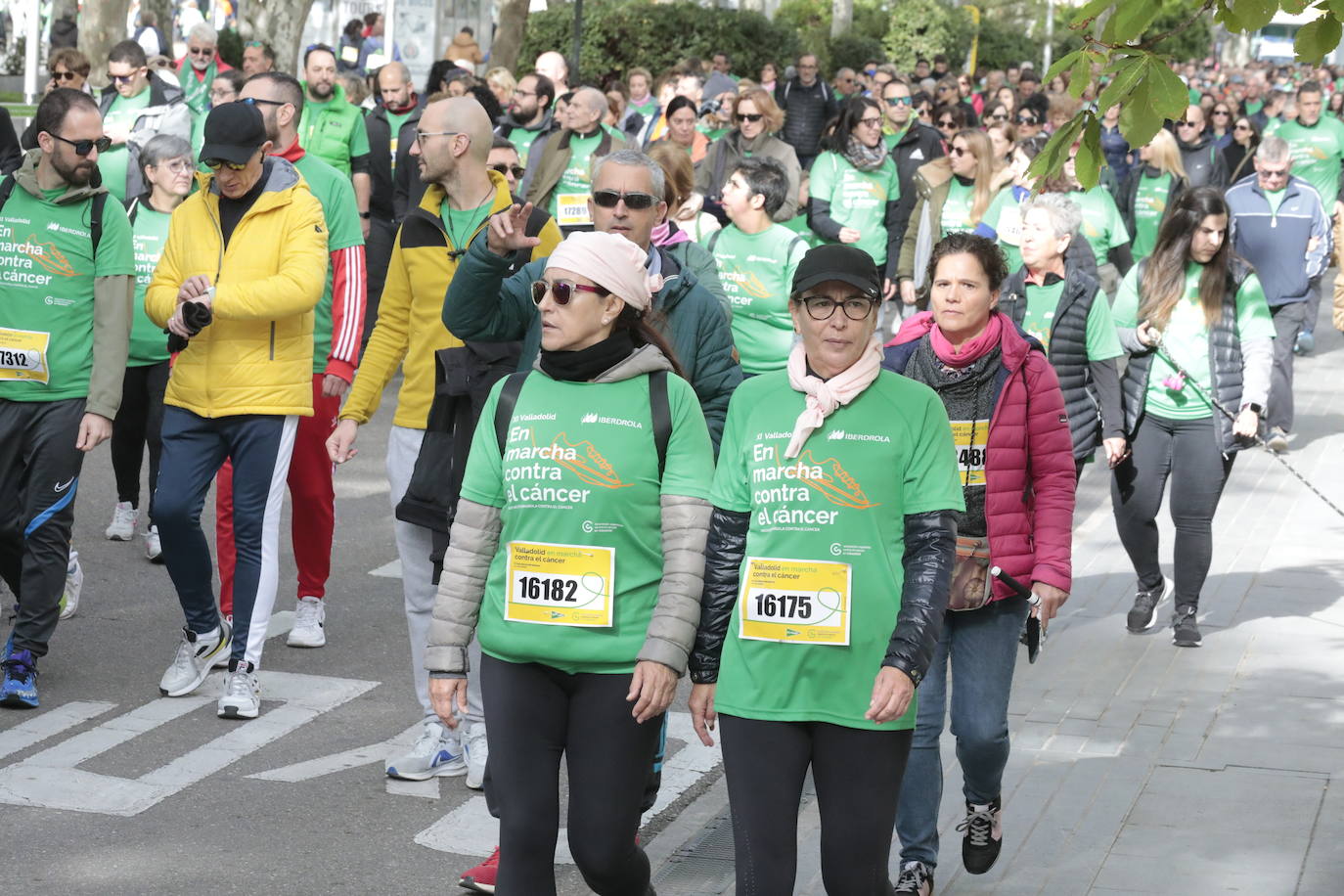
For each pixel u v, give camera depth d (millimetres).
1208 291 9375
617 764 5090
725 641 4961
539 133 15852
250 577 8250
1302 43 5223
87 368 8484
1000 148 14617
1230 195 14930
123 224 8547
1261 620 10164
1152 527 9750
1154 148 15766
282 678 8930
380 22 32375
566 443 5074
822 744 4844
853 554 4805
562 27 36562
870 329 4867
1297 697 8719
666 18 36938
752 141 15250
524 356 6371
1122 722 8297
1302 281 14742
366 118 15891
